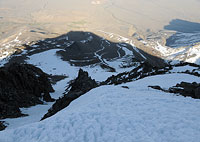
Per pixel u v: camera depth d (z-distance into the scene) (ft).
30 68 238.89
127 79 173.88
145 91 87.20
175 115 48.49
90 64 572.10
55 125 49.03
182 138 38.04
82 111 55.88
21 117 133.28
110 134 42.32
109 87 91.20
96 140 40.88
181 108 54.34
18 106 153.17
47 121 52.60
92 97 78.38
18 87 182.19
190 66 179.93
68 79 348.79
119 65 602.85
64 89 265.13
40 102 183.32
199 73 148.77
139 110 54.13
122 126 45.14
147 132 41.68
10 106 143.84
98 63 597.93
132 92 79.66
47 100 197.47
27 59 572.92
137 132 42.06
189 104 58.70
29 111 151.74
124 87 97.55
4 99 152.97
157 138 39.09
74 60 603.67
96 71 433.07
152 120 46.68
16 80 185.16
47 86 234.38
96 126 46.14
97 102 64.08
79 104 75.56
